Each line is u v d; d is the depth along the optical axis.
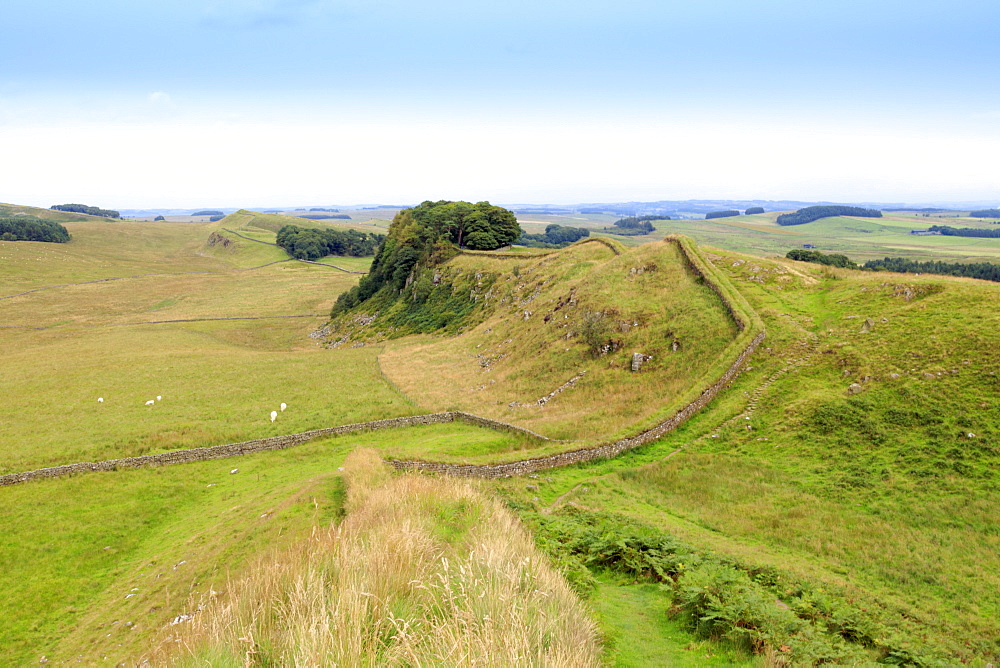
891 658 10.64
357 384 52.19
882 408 26.30
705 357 36.56
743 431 28.52
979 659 12.06
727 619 10.08
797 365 32.88
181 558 21.41
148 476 32.00
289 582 8.91
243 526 22.50
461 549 11.30
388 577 8.59
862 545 18.53
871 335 32.88
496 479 25.97
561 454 27.61
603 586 13.20
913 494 20.92
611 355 42.09
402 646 6.69
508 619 7.39
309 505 22.33
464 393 45.69
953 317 31.25
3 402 48.12
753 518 21.09
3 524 26.25
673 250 53.66
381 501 16.05
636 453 28.58
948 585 15.99
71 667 15.77
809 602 12.86
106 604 19.69
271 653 7.07
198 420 41.47
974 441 22.55
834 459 24.34
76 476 31.81
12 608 19.95
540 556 11.31
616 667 8.73
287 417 42.00
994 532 18.25
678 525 20.17
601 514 19.72
